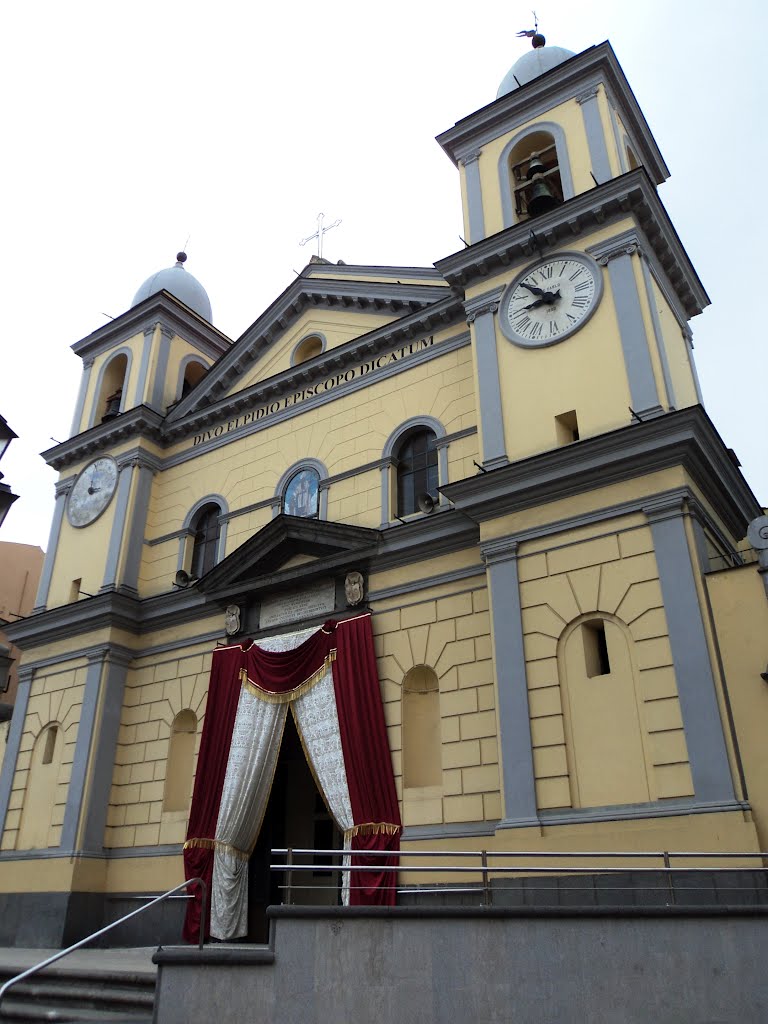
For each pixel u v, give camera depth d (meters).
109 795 18.91
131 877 17.80
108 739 19.27
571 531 13.70
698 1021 8.59
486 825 13.43
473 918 9.03
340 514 18.03
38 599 22.50
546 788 12.34
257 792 16.31
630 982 8.70
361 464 18.20
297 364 20.75
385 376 18.75
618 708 12.23
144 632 20.55
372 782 14.75
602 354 14.75
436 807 14.06
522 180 18.41
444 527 15.79
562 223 15.83
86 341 25.91
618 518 13.34
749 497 15.84
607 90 17.45
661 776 11.52
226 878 15.85
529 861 11.95
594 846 11.59
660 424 13.09
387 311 19.84
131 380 24.02
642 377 14.10
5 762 20.69
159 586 20.84
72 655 20.64
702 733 11.40
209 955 9.17
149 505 22.09
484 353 16.19
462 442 16.80
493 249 16.53
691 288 17.41
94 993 10.37
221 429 21.78
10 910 18.28
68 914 17.30
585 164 16.78
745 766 11.12
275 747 16.47
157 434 22.78
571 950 8.84
